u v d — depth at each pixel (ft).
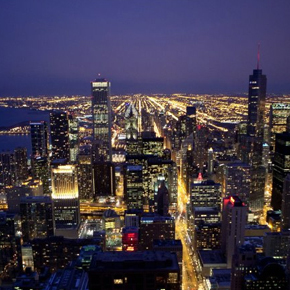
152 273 415.03
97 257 432.66
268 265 617.62
